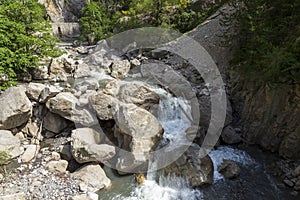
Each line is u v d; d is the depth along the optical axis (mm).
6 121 9328
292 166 8781
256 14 11695
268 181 8320
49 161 8953
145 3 22844
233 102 11969
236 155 9547
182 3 22938
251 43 10859
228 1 16469
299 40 8633
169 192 7848
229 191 7926
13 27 13102
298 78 8250
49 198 7391
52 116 10297
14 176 8188
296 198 7609
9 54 12391
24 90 10742
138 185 8070
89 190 7754
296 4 9555
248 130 10461
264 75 9383
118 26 24156
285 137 9188
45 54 14742
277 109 9406
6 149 8633
